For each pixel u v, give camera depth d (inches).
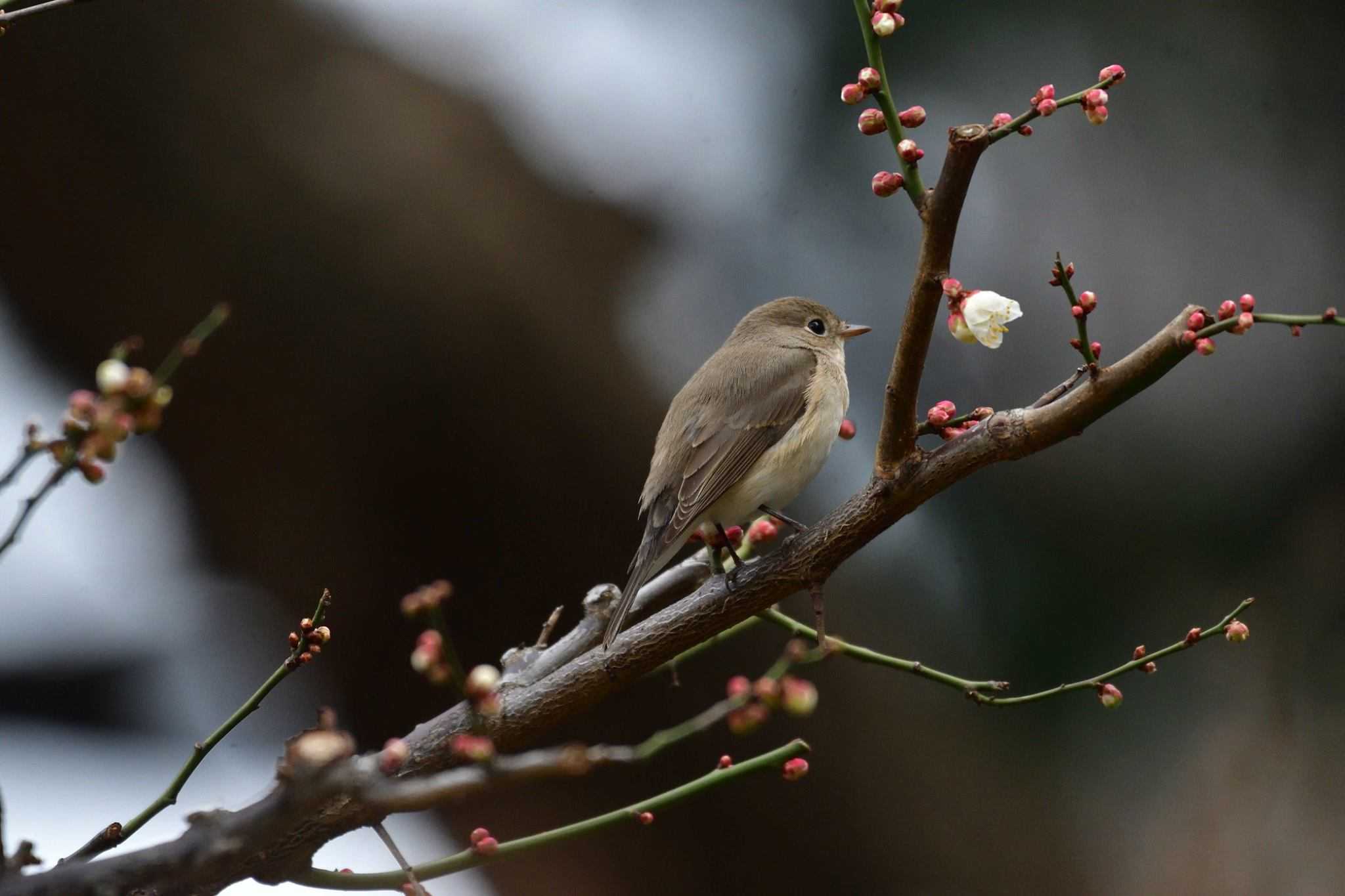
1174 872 466.0
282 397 501.4
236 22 500.7
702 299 541.6
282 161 495.5
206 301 498.6
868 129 193.8
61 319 499.5
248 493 510.0
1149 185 545.3
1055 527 511.5
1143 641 504.1
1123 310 531.2
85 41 480.1
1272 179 543.5
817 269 539.8
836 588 504.1
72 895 127.1
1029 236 539.2
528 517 520.1
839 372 350.0
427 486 510.6
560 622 523.5
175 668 512.7
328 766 125.0
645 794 498.6
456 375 505.0
